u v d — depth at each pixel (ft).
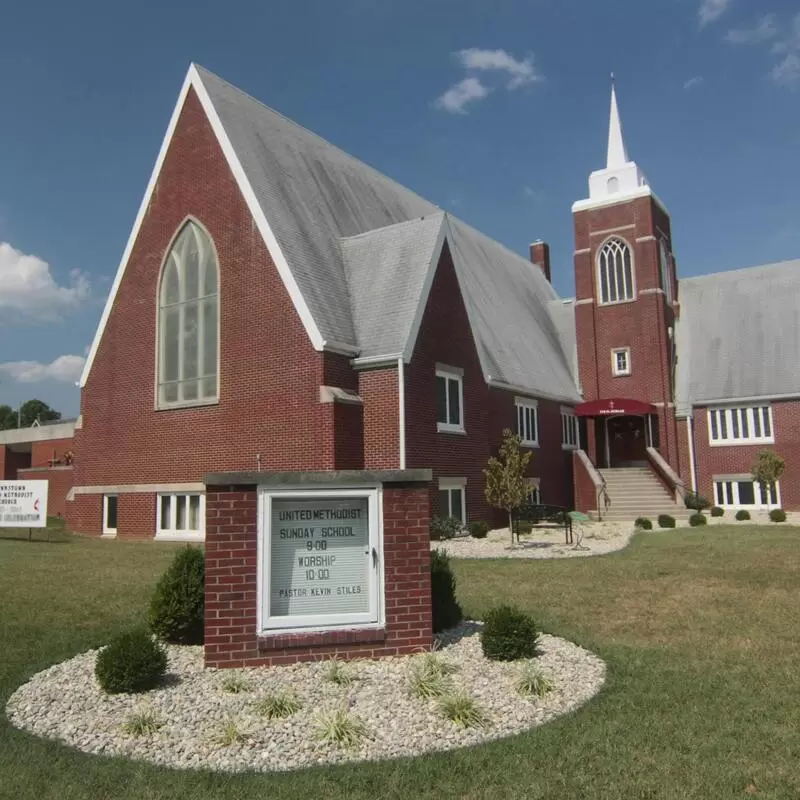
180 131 90.27
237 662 27.45
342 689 25.16
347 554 28.94
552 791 17.85
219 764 20.20
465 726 22.27
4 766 20.18
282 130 101.96
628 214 134.51
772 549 62.03
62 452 160.25
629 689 25.21
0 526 81.46
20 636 33.94
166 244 89.92
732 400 123.85
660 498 116.78
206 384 84.28
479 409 90.84
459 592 43.86
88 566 56.44
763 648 30.37
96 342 96.43
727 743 20.38
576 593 43.16
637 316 132.16
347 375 76.84
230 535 27.89
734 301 137.69
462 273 118.01
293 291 76.79
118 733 22.33
